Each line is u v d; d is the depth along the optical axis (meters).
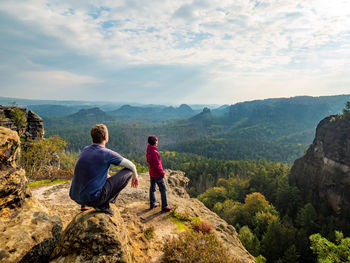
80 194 2.91
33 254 3.01
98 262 2.80
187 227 6.21
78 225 3.09
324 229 42.31
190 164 133.50
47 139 23.12
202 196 76.31
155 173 6.66
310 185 61.69
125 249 3.23
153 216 6.53
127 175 3.40
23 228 3.27
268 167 107.06
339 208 48.50
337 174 52.59
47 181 11.12
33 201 4.16
